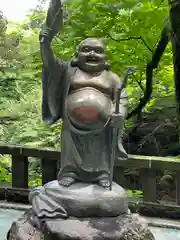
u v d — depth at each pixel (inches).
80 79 153.7
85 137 152.5
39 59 298.5
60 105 159.0
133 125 336.8
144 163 214.1
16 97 358.3
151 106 331.0
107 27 242.7
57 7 144.6
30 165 327.6
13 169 239.5
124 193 154.5
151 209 213.8
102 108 148.6
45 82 154.9
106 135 155.3
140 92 332.5
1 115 345.7
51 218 145.7
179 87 180.1
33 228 146.1
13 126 336.5
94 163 154.4
